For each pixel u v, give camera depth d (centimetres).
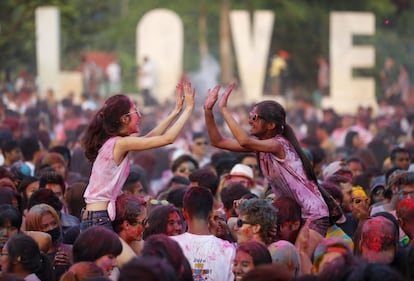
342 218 1850
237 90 7206
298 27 9462
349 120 4575
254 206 1571
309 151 2633
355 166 2734
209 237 1594
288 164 1698
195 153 3275
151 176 3009
